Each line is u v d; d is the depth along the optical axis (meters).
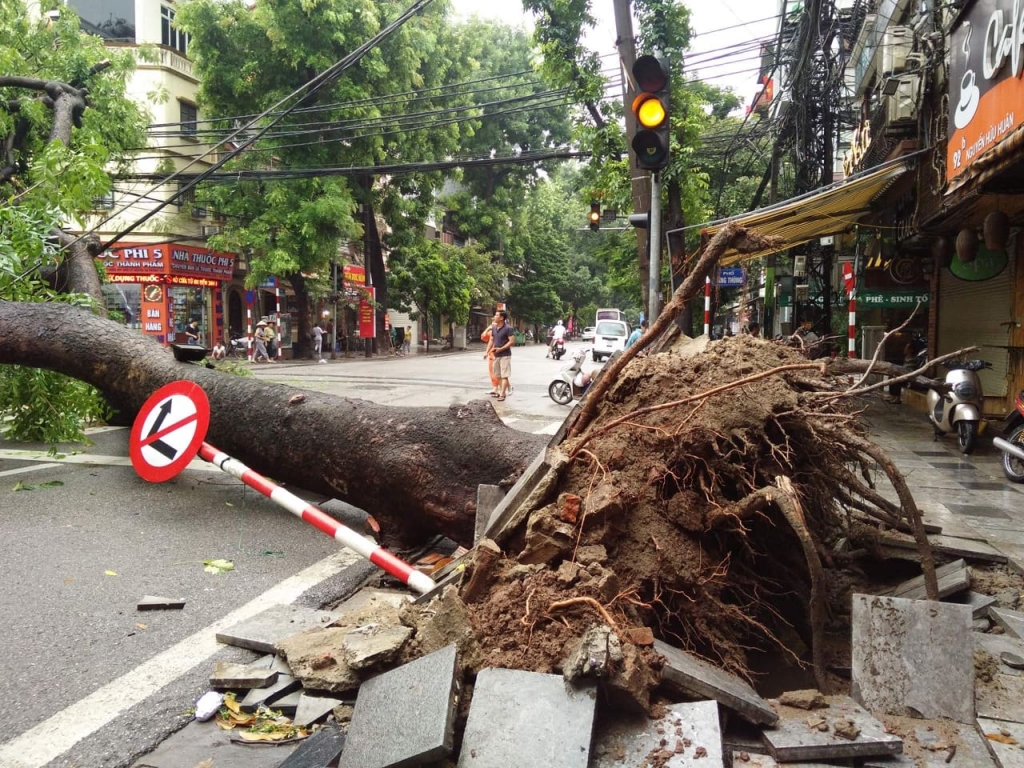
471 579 3.12
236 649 3.53
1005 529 5.57
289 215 25.72
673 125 13.88
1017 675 3.10
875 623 2.92
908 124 11.07
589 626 2.71
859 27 15.70
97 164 8.57
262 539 5.45
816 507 3.76
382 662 2.86
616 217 15.97
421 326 51.53
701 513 3.23
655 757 2.29
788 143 16.38
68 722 2.88
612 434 3.47
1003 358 10.84
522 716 2.37
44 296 8.50
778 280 21.73
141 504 6.34
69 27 15.35
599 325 33.34
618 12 11.62
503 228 46.91
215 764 2.61
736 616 3.16
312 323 36.34
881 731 2.51
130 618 3.94
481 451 4.91
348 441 5.28
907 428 11.55
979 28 7.49
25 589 4.34
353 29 25.09
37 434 8.38
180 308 28.61
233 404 5.95
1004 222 8.61
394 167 17.30
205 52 25.08
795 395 3.49
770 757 2.46
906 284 14.14
